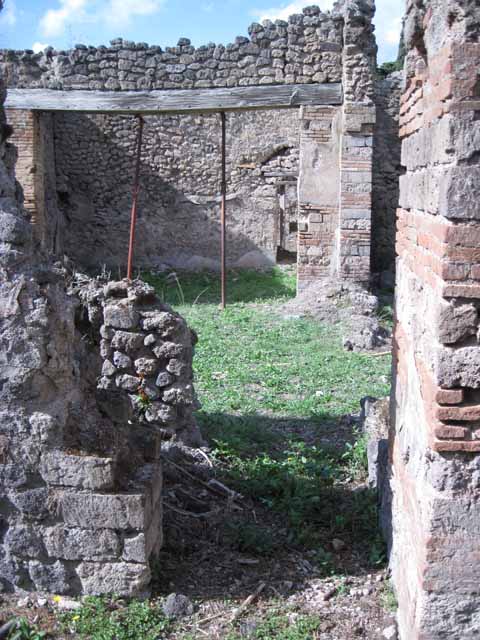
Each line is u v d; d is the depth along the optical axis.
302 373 9.45
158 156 17.83
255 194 17.89
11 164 4.61
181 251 18.12
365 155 13.02
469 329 3.12
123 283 6.35
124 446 4.23
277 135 17.64
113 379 6.24
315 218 13.62
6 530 4.00
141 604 3.96
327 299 13.07
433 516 3.24
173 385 6.23
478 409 3.15
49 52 13.96
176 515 5.06
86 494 3.92
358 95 12.88
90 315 6.18
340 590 4.25
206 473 5.81
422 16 3.66
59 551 4.00
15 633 3.70
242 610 4.02
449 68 3.04
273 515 5.29
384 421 6.68
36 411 3.90
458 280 3.12
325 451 6.64
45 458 3.91
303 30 13.27
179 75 13.76
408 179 4.18
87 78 13.93
